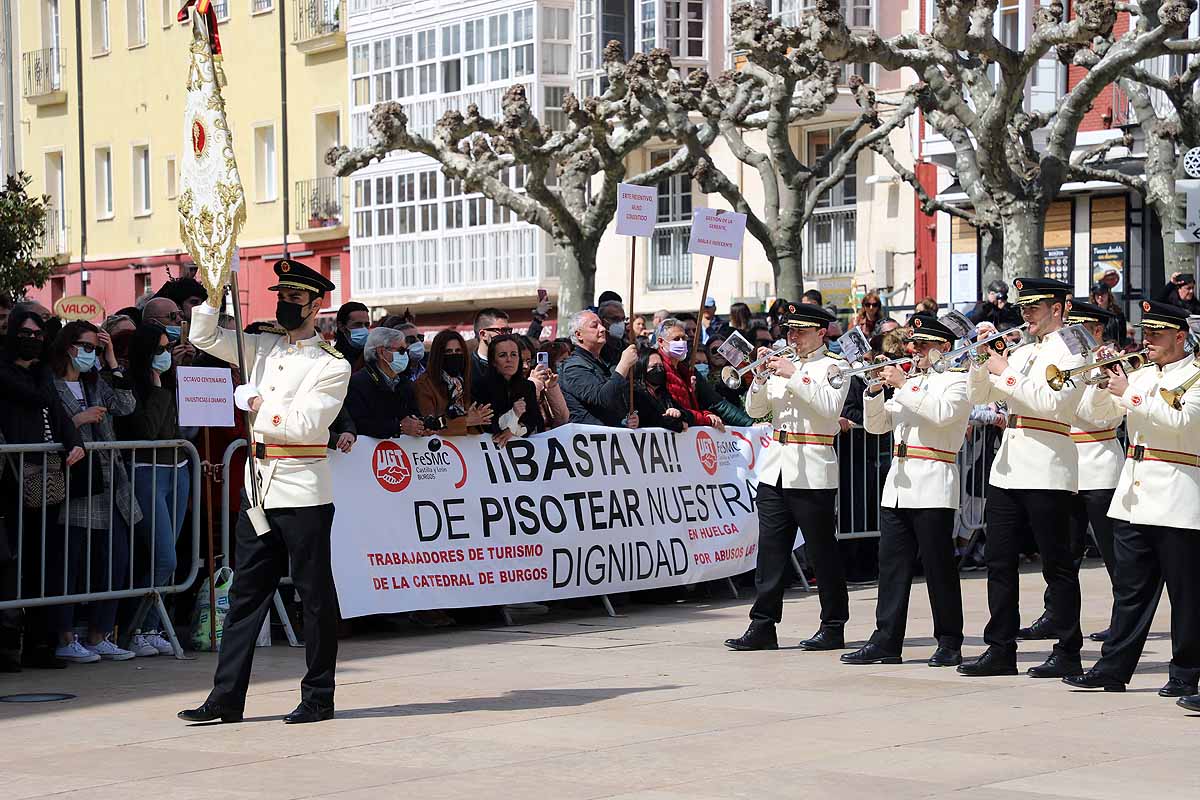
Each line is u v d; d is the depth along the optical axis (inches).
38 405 416.2
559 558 498.3
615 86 884.0
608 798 275.9
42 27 1911.9
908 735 326.6
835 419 436.8
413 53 1558.8
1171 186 861.2
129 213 1820.9
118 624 451.5
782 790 280.1
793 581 582.6
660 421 537.3
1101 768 296.4
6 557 397.4
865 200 1307.8
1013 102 761.6
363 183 1616.6
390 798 277.6
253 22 1715.1
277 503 344.5
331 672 349.1
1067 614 395.9
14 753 318.7
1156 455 365.7
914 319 423.8
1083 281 1151.0
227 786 288.4
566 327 919.0
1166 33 718.5
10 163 1946.4
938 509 412.5
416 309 1603.1
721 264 1403.8
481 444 488.1
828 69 919.0
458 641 463.2
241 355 348.5
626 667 414.3
